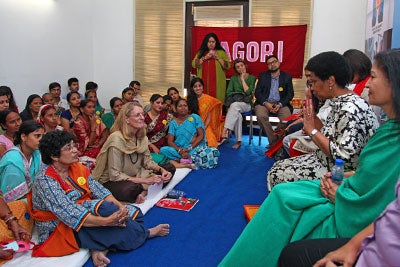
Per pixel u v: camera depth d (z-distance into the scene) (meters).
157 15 6.79
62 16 6.25
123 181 3.07
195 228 2.71
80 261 2.17
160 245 2.44
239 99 5.77
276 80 5.71
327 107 3.01
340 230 1.58
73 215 2.14
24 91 5.52
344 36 6.01
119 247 2.32
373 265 1.07
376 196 1.45
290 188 1.79
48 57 5.98
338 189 1.62
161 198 3.29
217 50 6.22
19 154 2.59
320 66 2.04
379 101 1.39
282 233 1.71
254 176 4.09
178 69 6.84
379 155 1.45
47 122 3.64
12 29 5.24
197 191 3.55
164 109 4.68
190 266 2.20
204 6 6.59
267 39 6.35
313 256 1.38
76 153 2.23
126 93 5.77
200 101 5.20
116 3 6.96
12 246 2.16
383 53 1.36
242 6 6.44
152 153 4.37
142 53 6.97
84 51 6.91
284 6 6.21
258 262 1.74
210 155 4.36
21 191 2.56
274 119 6.04
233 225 2.77
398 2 3.41
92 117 4.53
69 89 6.37
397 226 1.00
